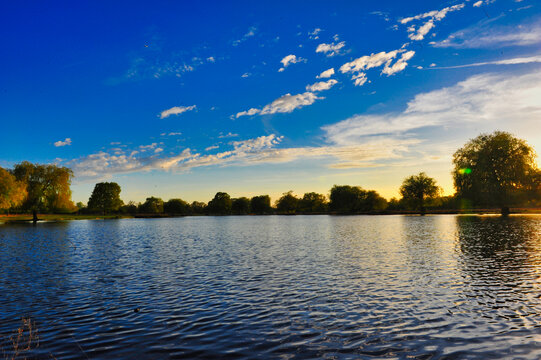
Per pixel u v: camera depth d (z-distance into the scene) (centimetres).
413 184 13012
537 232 4256
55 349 991
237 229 6862
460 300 1434
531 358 909
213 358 927
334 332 1102
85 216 14350
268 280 1850
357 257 2609
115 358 931
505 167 7719
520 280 1772
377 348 981
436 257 2530
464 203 9044
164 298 1517
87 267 2312
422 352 952
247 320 1223
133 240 4369
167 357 936
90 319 1245
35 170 9106
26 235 5091
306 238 4397
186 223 10362
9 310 1355
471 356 926
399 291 1583
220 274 2036
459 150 8612
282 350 973
